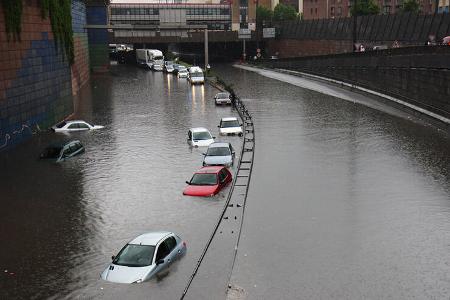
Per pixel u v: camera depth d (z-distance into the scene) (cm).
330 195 2945
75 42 8081
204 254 2172
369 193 2973
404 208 2723
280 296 1855
